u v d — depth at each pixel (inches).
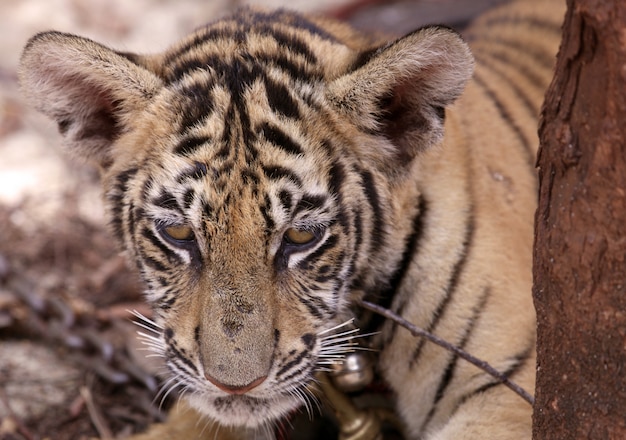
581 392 194.1
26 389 339.3
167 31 565.3
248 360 227.0
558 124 185.9
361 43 289.1
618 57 169.0
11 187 454.3
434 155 267.3
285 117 239.8
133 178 251.4
